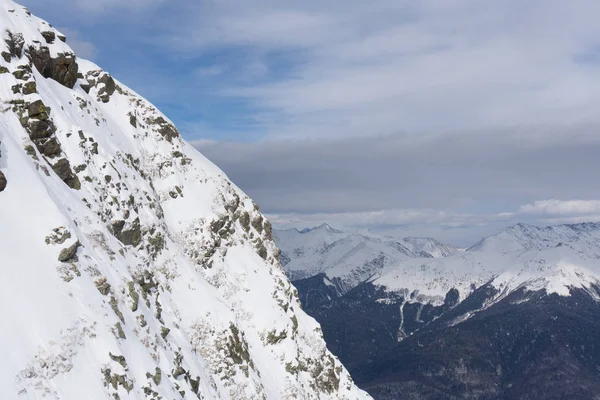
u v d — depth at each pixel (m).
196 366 56.62
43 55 62.00
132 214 63.12
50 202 45.06
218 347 65.31
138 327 47.28
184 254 75.62
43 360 35.94
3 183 42.94
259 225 101.12
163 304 60.56
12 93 51.81
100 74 80.62
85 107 67.94
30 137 51.84
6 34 55.09
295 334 86.88
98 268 46.16
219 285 79.38
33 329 36.88
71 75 67.56
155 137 84.88
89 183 57.19
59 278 41.31
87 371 37.94
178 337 58.19
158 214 72.69
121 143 73.56
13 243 40.38
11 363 34.28
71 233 44.34
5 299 37.16
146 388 42.00
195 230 79.88
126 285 48.97
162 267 66.56
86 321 40.41
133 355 43.03
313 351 90.88
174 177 83.00
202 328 65.00
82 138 59.88
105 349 40.06
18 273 39.00
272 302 84.56
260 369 75.38
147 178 77.56
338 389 92.81
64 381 36.31
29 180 45.31
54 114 57.34
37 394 34.34
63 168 54.06
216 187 91.38
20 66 53.72
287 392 76.56
